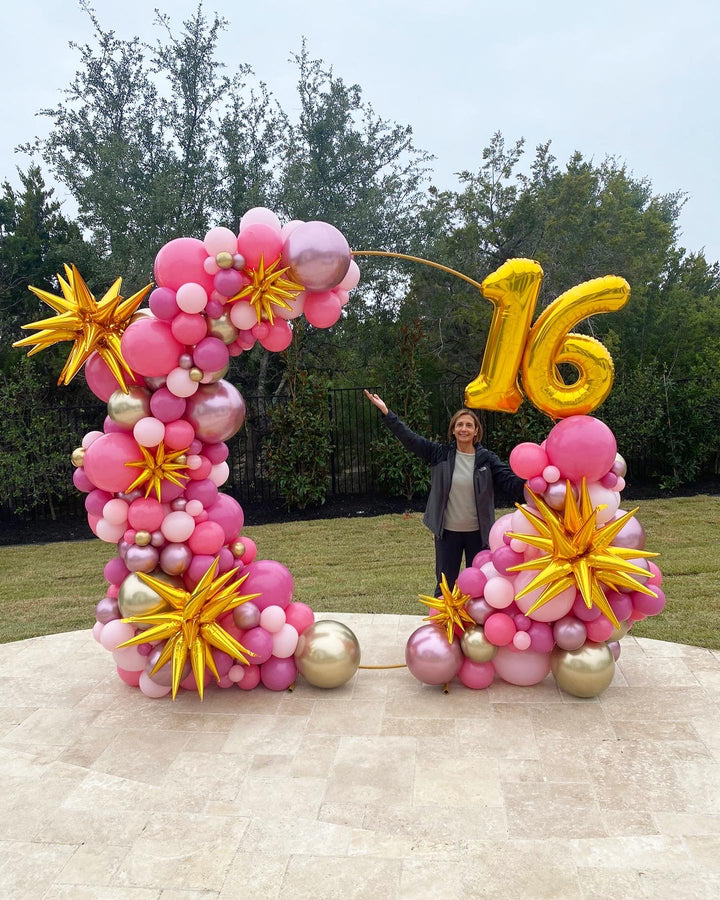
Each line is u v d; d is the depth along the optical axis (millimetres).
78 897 2523
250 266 3789
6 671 4684
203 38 15852
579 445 3738
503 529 4094
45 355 13648
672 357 15070
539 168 16141
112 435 3834
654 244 17094
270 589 4129
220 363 3766
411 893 2498
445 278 14664
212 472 4160
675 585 6492
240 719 3883
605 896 2453
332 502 11906
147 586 3793
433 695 4121
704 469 13109
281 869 2643
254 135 15938
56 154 15438
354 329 15391
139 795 3166
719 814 2920
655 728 3660
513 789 3133
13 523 11438
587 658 3900
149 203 14062
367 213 14344
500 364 3941
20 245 15273
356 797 3105
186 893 2531
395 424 4852
